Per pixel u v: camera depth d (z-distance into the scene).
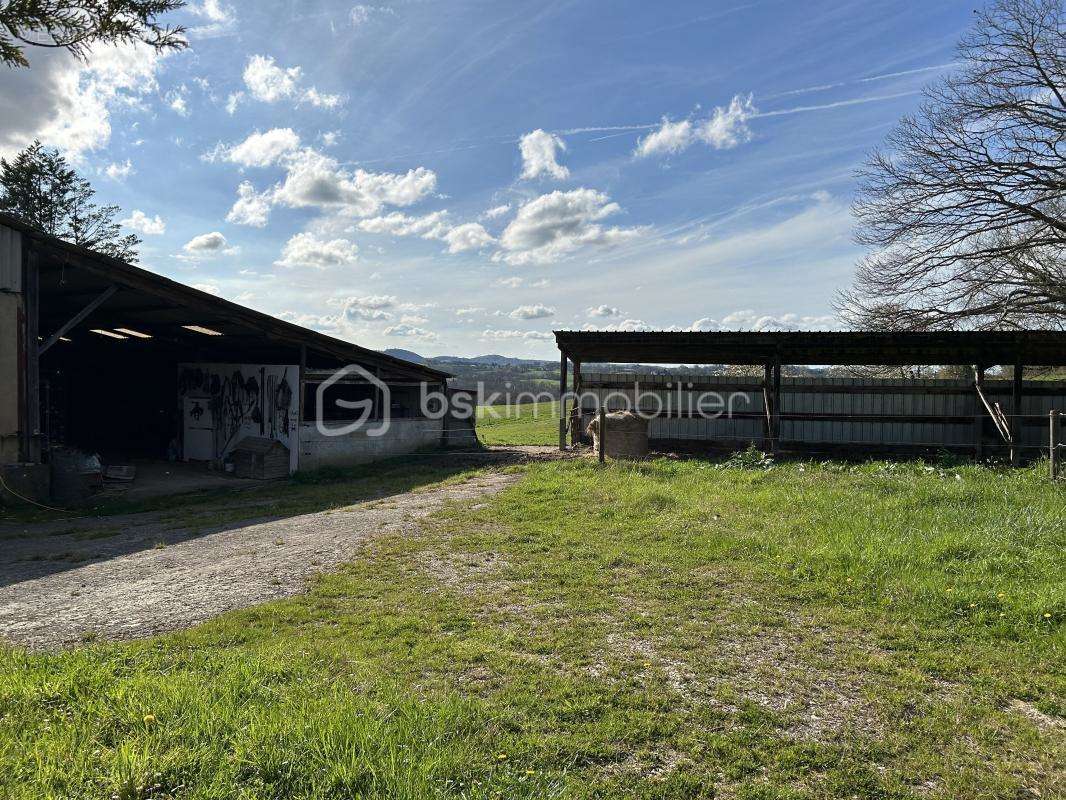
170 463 19.22
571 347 16.56
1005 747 3.30
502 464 15.44
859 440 16.31
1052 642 4.39
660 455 15.94
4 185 35.81
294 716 3.17
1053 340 13.56
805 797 2.90
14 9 6.10
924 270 21.70
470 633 4.83
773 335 14.38
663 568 6.35
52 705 3.27
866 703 3.74
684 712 3.63
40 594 6.19
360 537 8.11
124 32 6.57
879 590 5.48
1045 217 19.44
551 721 3.49
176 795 2.51
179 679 3.65
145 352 21.80
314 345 16.52
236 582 6.34
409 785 2.57
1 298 11.77
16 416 12.01
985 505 7.83
